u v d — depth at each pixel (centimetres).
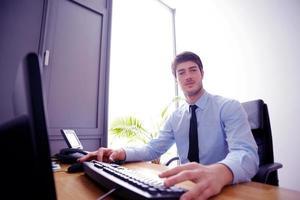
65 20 177
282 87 210
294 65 204
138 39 275
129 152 111
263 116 133
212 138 123
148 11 308
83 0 190
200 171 55
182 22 325
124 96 230
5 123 28
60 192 58
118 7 238
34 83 28
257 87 228
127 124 223
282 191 60
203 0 295
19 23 152
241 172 67
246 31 244
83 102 182
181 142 137
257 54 232
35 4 161
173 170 54
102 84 198
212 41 279
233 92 247
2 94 138
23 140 25
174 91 311
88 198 53
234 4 259
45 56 161
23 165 25
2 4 145
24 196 25
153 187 46
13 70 144
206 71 279
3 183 26
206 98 134
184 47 316
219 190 56
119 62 228
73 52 179
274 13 224
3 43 143
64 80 171
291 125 200
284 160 200
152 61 293
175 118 145
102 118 194
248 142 89
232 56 254
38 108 27
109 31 209
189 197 45
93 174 68
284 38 213
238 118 107
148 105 265
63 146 162
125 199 50
